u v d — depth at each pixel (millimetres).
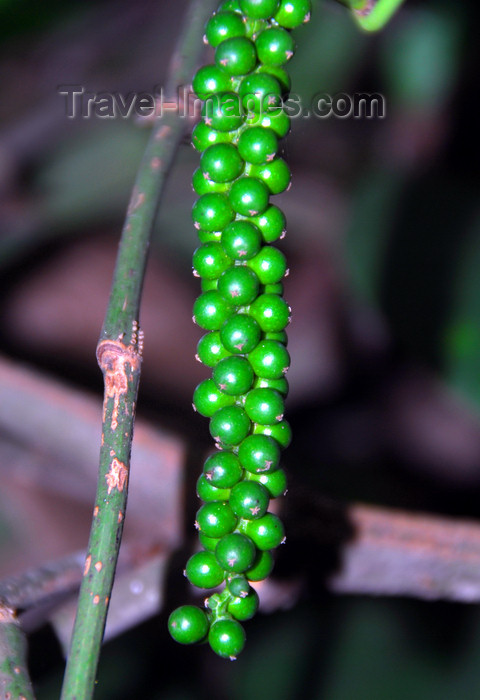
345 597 488
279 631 476
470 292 461
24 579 290
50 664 294
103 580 241
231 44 248
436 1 658
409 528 336
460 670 448
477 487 630
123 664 464
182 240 653
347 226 531
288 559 331
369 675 448
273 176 249
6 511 450
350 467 589
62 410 391
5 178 690
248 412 243
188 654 473
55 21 497
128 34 761
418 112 696
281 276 248
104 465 247
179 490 347
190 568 243
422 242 493
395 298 473
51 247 689
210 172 246
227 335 243
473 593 340
